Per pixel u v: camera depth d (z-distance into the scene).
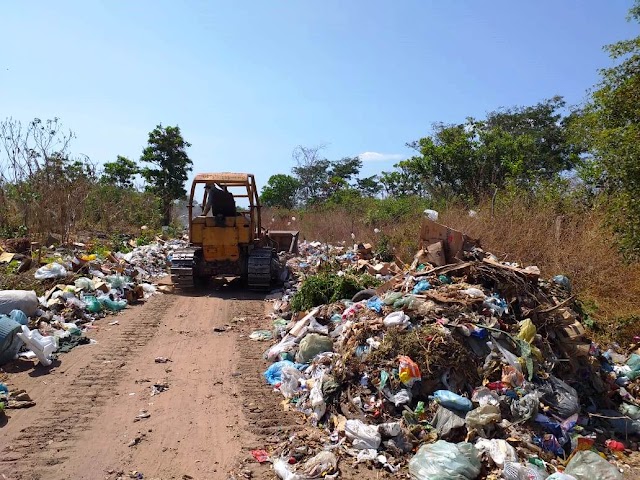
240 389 6.55
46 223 14.88
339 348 6.71
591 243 10.94
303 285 9.94
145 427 5.53
